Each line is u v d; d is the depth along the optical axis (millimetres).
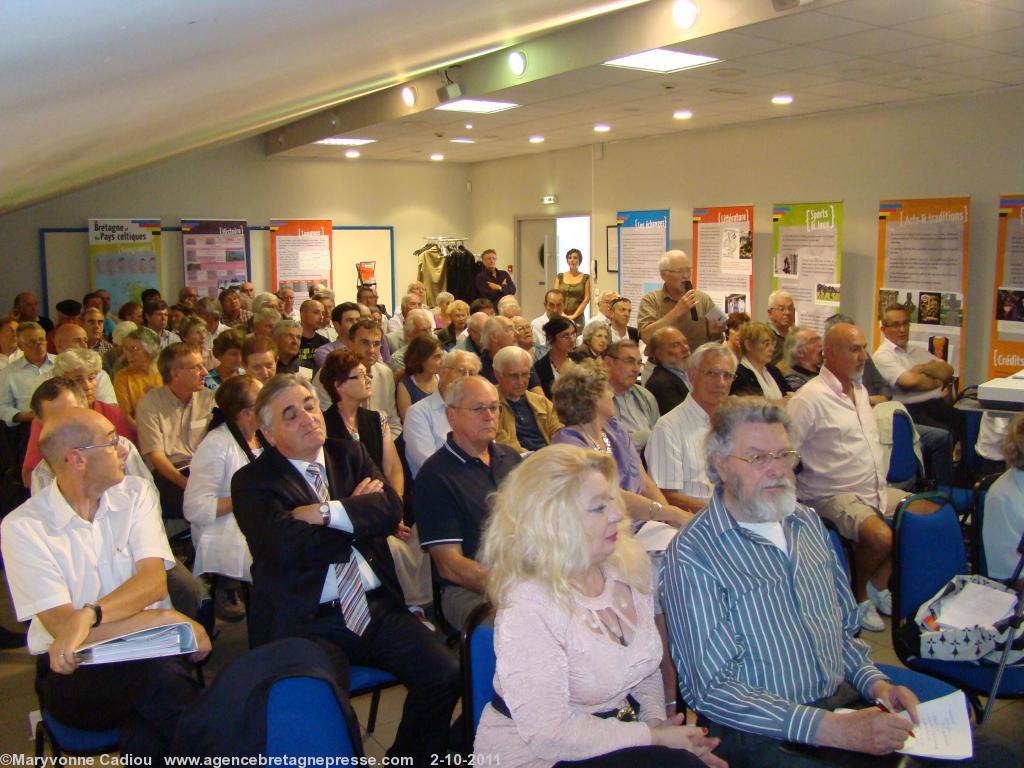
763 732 1762
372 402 4402
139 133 1796
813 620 1945
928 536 2473
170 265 9836
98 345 6965
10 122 943
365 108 7582
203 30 914
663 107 6652
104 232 9391
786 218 7371
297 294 10641
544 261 10562
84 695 2025
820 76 5383
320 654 1586
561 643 1637
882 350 5559
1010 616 2260
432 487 2627
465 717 1794
